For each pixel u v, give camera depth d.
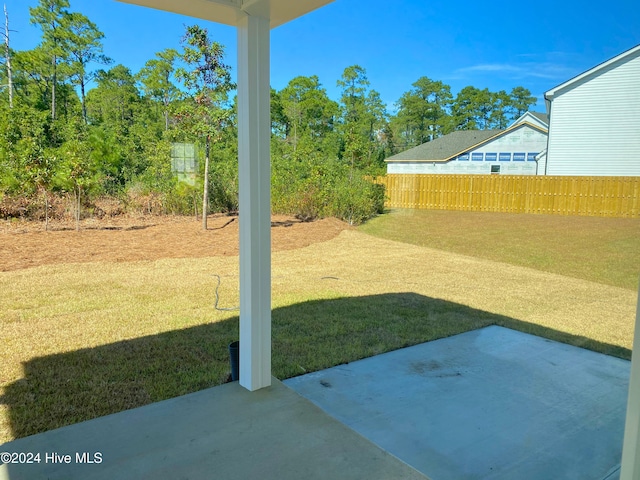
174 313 4.05
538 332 3.48
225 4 2.38
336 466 1.96
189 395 2.66
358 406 2.55
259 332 2.72
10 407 2.51
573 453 2.05
